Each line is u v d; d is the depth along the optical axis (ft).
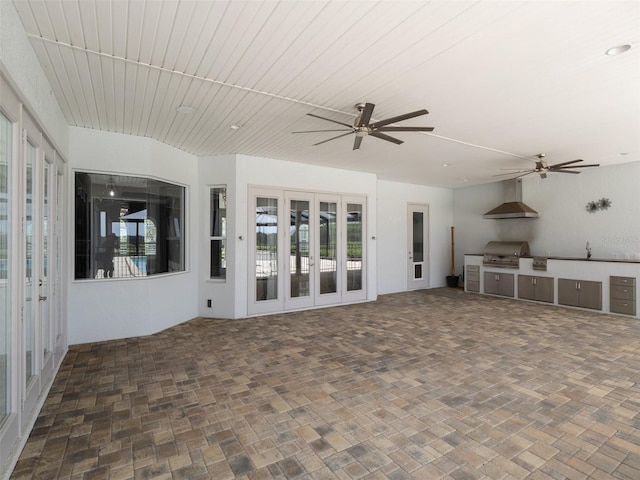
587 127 14.44
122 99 11.60
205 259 19.61
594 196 22.76
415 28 7.75
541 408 9.07
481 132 15.11
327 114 13.00
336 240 22.94
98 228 15.03
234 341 14.98
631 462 6.89
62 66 9.36
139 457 7.06
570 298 22.00
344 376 11.19
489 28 7.75
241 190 19.22
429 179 27.32
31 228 8.77
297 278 21.40
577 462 6.89
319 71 9.76
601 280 20.62
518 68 9.59
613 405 9.23
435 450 7.30
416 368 11.85
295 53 8.82
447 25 7.64
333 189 22.70
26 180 8.09
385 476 6.50
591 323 18.04
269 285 20.45
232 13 7.24
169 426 8.23
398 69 9.64
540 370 11.63
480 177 26.25
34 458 6.99
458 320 18.79
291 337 15.58
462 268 31.55
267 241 20.31
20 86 7.40
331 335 15.90
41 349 9.32
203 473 6.59
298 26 7.69
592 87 10.76
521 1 6.85
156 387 10.37
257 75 10.00
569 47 8.54
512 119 13.52
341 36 8.07
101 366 12.03
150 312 15.98
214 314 19.36
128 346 14.24
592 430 8.04
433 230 31.07
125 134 15.35
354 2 6.89
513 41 8.28
